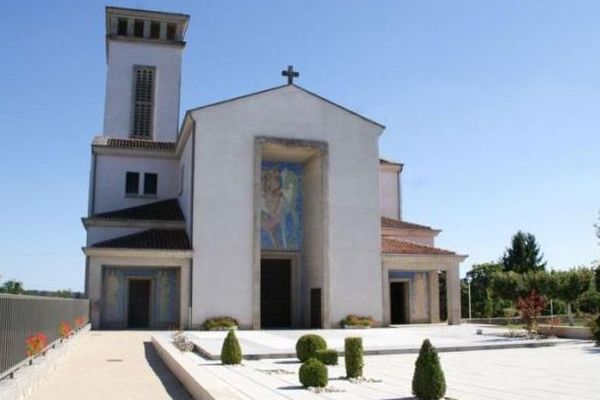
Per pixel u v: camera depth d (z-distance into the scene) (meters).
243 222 37.56
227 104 38.53
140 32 51.12
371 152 40.94
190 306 36.00
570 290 41.16
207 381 13.51
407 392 14.15
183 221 40.31
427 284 44.34
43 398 13.90
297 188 42.75
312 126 40.00
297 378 16.42
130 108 49.66
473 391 14.60
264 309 41.03
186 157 40.97
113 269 37.72
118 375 17.89
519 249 78.81
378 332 34.00
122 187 44.28
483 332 33.41
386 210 50.72
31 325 15.02
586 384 15.77
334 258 38.81
